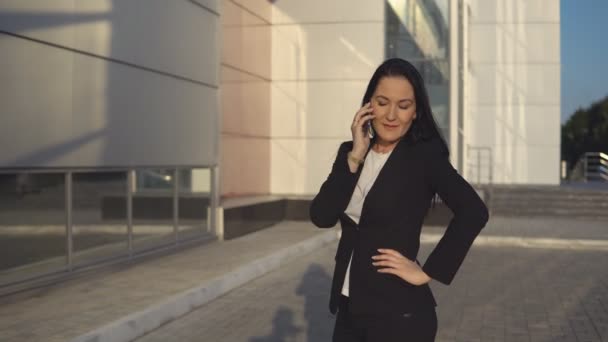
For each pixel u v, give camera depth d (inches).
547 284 368.8
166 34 424.8
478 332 264.4
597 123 1973.4
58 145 313.3
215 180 499.2
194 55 464.4
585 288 357.7
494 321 282.7
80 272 327.6
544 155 997.8
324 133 738.2
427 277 98.7
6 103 278.5
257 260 396.8
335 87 735.1
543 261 457.1
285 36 744.3
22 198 289.0
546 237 563.8
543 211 800.9
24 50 289.7
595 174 1214.3
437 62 732.7
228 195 652.7
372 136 114.5
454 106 730.8
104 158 354.6
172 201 435.5
